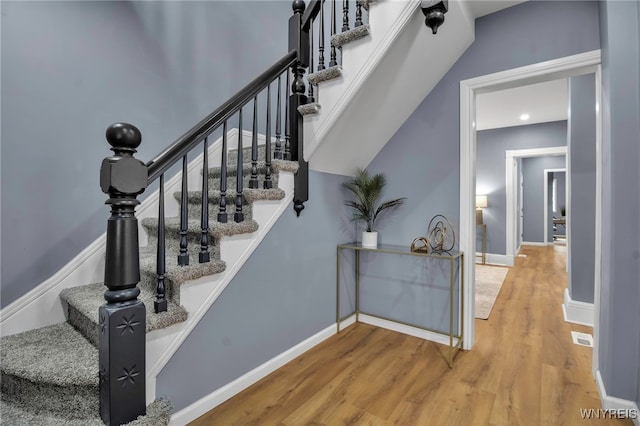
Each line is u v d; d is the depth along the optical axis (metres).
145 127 2.06
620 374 1.63
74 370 1.18
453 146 2.50
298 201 2.11
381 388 1.91
